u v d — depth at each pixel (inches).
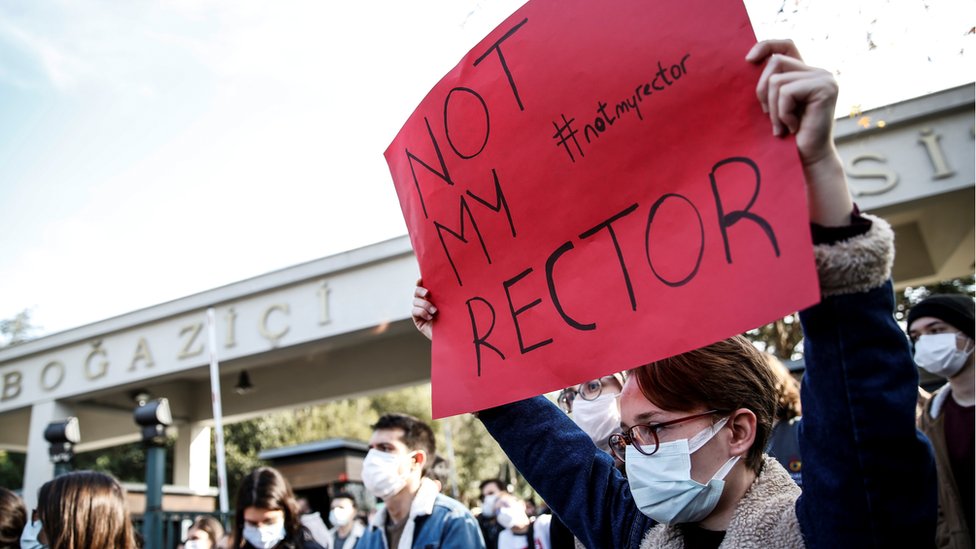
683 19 48.1
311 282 397.1
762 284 41.7
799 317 44.2
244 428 938.7
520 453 69.2
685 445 52.4
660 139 48.8
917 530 42.1
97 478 97.3
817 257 40.8
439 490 123.4
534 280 57.1
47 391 464.4
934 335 110.0
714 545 53.0
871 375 41.6
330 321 385.4
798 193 40.6
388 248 382.3
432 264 66.6
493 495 242.2
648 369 54.1
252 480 135.3
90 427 519.5
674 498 52.0
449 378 63.1
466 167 62.6
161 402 271.1
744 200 43.5
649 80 49.6
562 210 55.0
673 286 46.9
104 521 94.7
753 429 52.6
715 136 45.7
